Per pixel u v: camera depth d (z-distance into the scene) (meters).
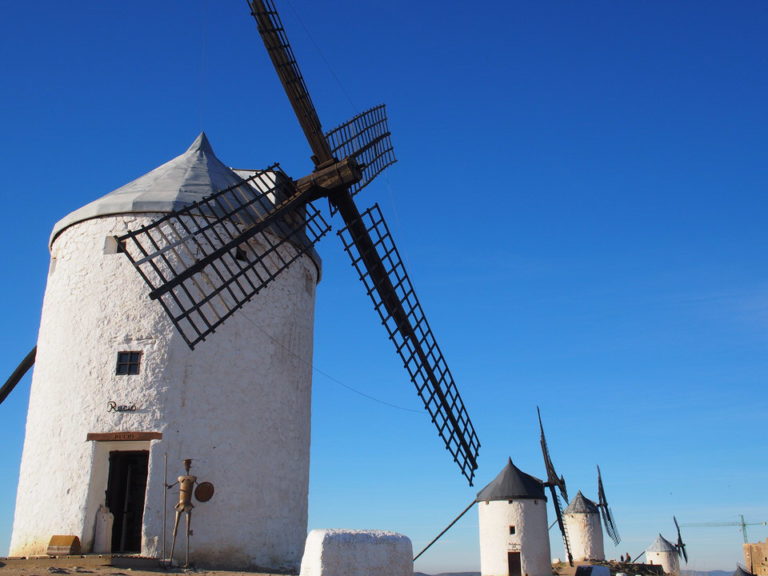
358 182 16.42
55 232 15.31
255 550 13.62
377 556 7.23
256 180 16.83
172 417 13.48
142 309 13.95
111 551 13.30
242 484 13.77
